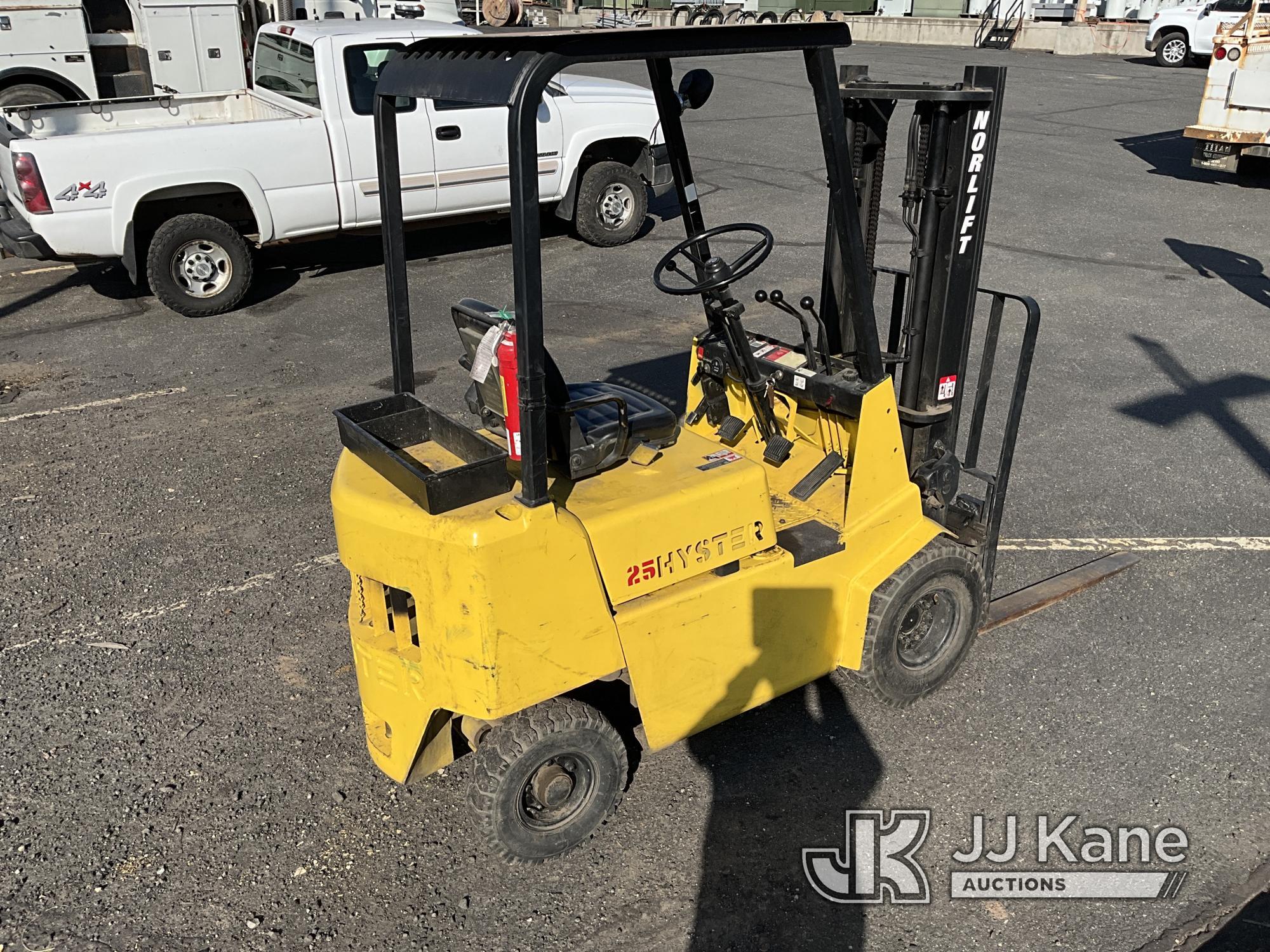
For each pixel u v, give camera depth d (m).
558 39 2.57
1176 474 5.99
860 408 3.63
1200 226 11.23
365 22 9.39
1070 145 15.26
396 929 3.22
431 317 8.59
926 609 4.07
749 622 3.51
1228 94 12.53
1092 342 7.93
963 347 3.95
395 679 3.29
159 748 3.97
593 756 3.37
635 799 3.72
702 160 14.10
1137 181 13.20
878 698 4.07
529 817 3.39
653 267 9.93
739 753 3.94
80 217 7.89
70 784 3.79
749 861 3.46
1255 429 6.52
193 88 13.58
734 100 18.94
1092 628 4.66
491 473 2.98
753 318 8.47
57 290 9.33
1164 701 4.20
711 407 4.17
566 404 3.16
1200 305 8.75
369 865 3.46
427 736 3.38
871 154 3.90
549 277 9.65
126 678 4.36
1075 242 10.55
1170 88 20.97
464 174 9.37
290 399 7.04
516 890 3.36
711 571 3.42
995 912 3.28
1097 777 3.81
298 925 3.24
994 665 4.41
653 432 3.48
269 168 8.49
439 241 10.85
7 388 7.21
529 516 2.90
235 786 3.79
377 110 3.11
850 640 3.84
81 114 9.03
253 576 5.06
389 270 3.30
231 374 7.46
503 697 3.03
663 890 3.36
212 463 6.15
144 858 3.49
